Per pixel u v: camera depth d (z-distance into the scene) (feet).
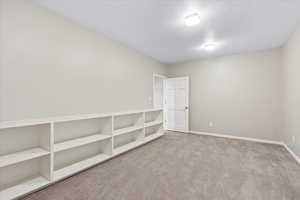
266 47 11.64
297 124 8.54
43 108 6.54
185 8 6.66
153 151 10.26
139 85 13.01
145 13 7.10
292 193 5.64
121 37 9.92
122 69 11.11
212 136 14.33
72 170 6.93
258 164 8.17
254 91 12.60
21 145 5.95
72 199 5.29
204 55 13.91
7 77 5.50
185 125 16.15
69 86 7.58
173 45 11.37
